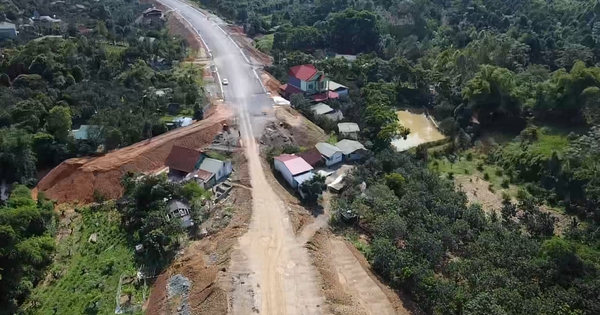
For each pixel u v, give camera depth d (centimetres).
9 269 3962
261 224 4834
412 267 4147
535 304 3766
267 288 3962
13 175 5503
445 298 3838
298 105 7569
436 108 8494
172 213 4769
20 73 7756
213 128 6706
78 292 4078
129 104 7031
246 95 7962
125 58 8856
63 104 6725
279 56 9750
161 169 5934
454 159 7131
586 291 3950
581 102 7238
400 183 5578
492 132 7800
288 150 6188
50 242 4500
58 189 5541
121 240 4709
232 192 5422
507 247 4512
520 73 8581
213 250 4438
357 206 5094
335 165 6222
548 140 6988
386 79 9231
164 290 3981
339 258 4469
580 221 5575
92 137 6153
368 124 7238
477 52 9356
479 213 5138
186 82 8062
